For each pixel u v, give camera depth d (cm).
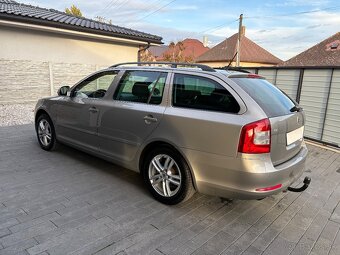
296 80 700
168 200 317
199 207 321
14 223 267
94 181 375
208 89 292
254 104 265
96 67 1164
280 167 273
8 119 744
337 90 614
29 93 986
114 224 276
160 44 1298
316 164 501
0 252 226
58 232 257
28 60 963
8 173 388
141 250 239
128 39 1162
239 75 310
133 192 349
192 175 294
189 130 288
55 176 385
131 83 360
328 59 2822
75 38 1074
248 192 262
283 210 325
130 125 344
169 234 265
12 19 838
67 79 1082
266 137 257
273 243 261
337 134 623
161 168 323
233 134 261
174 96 314
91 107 394
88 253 231
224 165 268
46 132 491
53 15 1074
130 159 354
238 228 282
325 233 281
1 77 909
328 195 370
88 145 412
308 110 682
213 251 244
